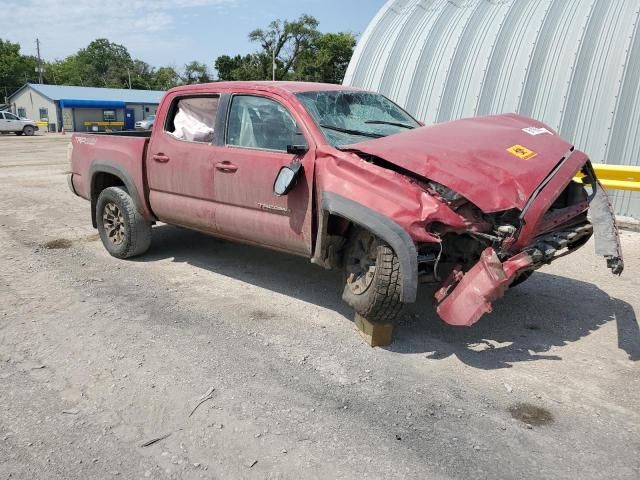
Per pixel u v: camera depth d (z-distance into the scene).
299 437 3.18
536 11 11.38
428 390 3.71
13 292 5.32
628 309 5.24
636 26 9.85
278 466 2.95
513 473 2.92
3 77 92.12
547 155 4.20
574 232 4.27
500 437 3.22
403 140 4.28
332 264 4.51
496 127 4.60
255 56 72.00
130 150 6.05
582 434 3.27
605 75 9.81
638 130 9.33
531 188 3.82
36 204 9.91
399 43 13.27
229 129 5.17
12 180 13.14
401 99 12.47
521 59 10.88
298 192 4.52
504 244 3.75
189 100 5.65
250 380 3.78
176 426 3.27
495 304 5.30
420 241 3.83
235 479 2.85
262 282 5.75
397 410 3.47
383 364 4.05
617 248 4.12
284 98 4.81
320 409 3.46
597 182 4.49
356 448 3.10
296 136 4.63
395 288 3.95
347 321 4.79
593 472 2.94
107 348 4.19
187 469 2.91
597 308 5.25
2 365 3.93
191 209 5.52
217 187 5.16
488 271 3.69
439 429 3.29
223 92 5.29
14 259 6.42
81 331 4.48
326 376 3.86
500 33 11.45
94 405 3.46
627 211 9.20
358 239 4.34
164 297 5.27
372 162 4.28
